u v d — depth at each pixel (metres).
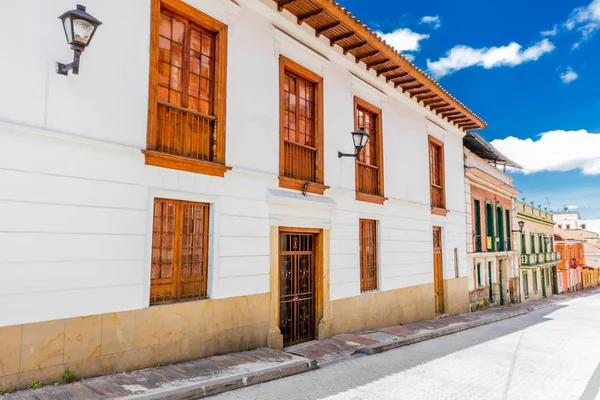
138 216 6.10
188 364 6.44
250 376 6.18
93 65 5.71
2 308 4.83
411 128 13.33
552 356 8.95
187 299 6.79
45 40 5.27
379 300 11.15
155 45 6.45
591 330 12.97
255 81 8.05
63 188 5.36
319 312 9.29
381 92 11.70
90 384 5.29
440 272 14.80
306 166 9.27
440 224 14.65
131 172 6.06
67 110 5.43
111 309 5.74
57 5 5.41
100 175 5.72
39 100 5.19
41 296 5.12
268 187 8.16
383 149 11.85
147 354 6.09
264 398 5.60
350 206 10.34
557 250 37.59
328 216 9.56
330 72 10.01
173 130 6.74
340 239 9.95
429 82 12.42
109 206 5.79
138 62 6.22
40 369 5.08
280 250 8.65
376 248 11.38
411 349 9.24
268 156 8.21
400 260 12.18
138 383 5.46
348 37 9.73
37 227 5.12
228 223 7.36
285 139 8.69
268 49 8.38
